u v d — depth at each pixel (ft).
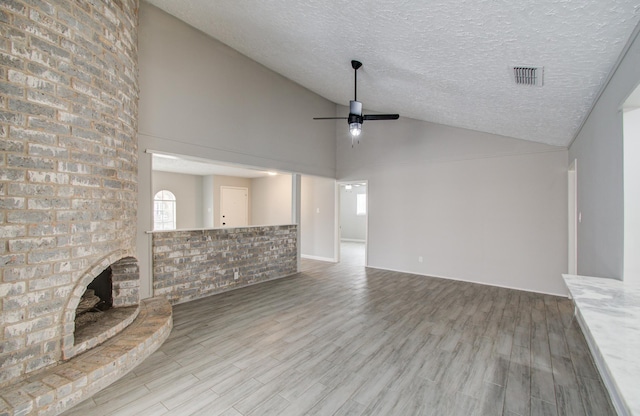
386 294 14.74
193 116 13.52
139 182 11.72
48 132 6.56
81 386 6.46
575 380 7.45
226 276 15.19
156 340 8.93
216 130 14.49
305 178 25.57
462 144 17.58
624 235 6.79
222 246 14.98
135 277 10.25
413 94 13.34
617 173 7.06
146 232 12.00
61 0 6.78
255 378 7.48
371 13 7.53
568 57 6.70
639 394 2.84
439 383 7.32
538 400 6.69
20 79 6.13
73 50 7.04
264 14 10.23
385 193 20.79
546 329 10.54
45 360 6.64
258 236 16.93
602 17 5.21
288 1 8.64
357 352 8.85
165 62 12.48
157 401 6.57
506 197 16.17
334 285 16.47
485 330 10.46
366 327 10.68
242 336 9.90
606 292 6.21
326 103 21.99
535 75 7.90
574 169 13.52
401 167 20.03
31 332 6.37
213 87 14.35
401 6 6.73
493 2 5.57
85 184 7.32
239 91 15.62
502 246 16.29
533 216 15.43
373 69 11.69
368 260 21.61
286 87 18.52
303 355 8.65
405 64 10.11
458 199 17.75
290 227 19.06
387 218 20.68
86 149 7.34
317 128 21.21
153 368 7.88
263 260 17.24
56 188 6.71
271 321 11.22
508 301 13.73
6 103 5.95
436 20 6.82
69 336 7.05
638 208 6.65
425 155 19.02
